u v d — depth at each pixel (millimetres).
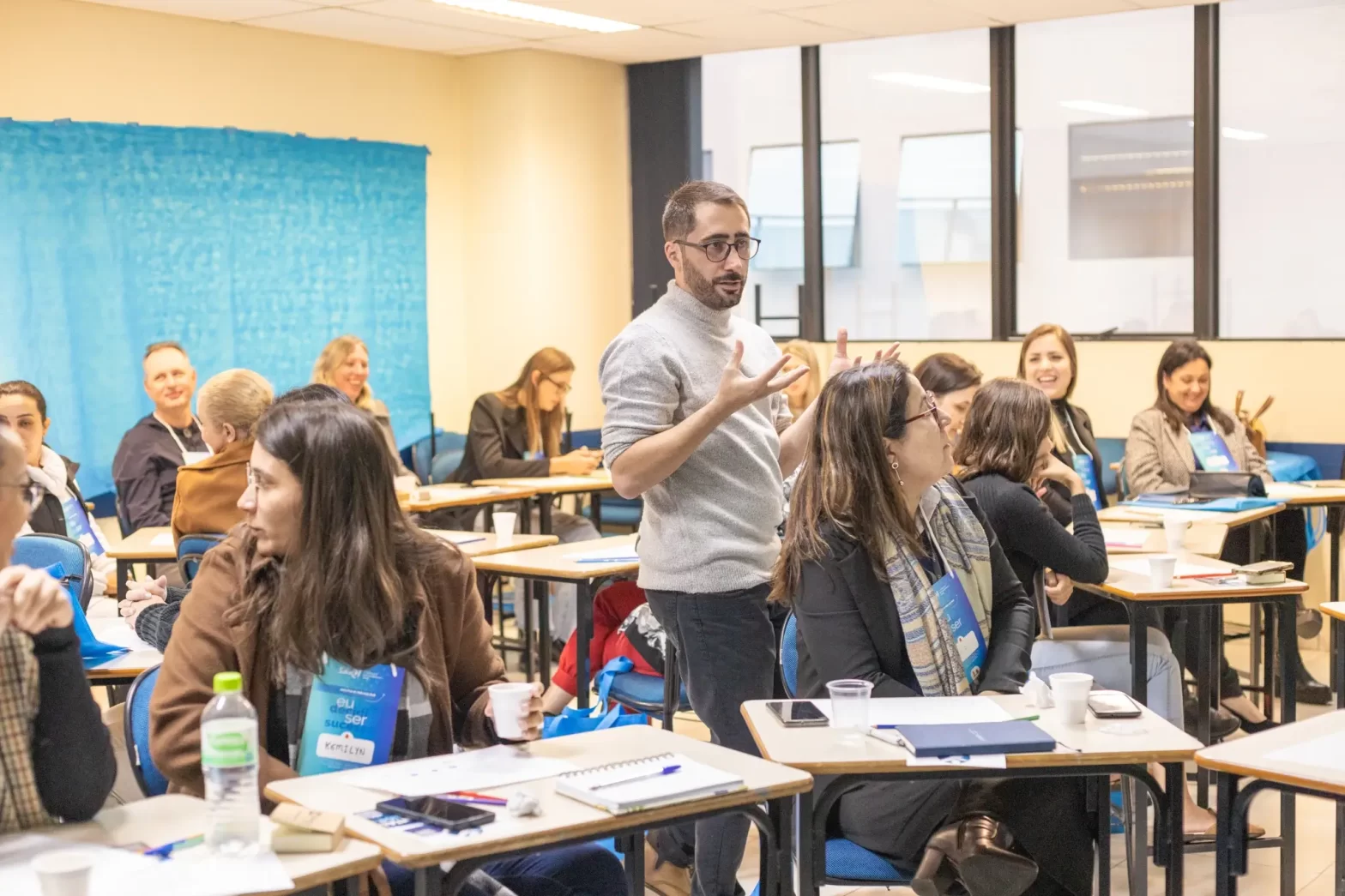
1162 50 6730
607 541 4555
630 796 1865
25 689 1844
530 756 2105
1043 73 7047
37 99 5887
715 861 2750
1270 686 4523
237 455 3912
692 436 2680
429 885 1744
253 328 6715
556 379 6461
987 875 2309
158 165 6297
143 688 2223
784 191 7809
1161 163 6805
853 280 7684
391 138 7340
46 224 5926
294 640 2057
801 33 7070
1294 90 6457
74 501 4355
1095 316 7070
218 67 6539
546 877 2191
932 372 3998
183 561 3898
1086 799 2486
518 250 7617
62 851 1741
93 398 6105
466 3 6273
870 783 2406
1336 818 3145
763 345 3090
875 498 2574
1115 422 6859
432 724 2197
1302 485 5500
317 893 1718
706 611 2834
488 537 4734
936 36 7270
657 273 8055
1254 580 3516
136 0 6039
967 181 7289
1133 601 3412
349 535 2074
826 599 2586
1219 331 6750
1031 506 3215
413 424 7492
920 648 2561
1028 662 2695
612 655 3838
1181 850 2223
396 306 7379
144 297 6273
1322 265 6473
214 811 1750
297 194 6871
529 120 7535
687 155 7902
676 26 6863
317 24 6660
